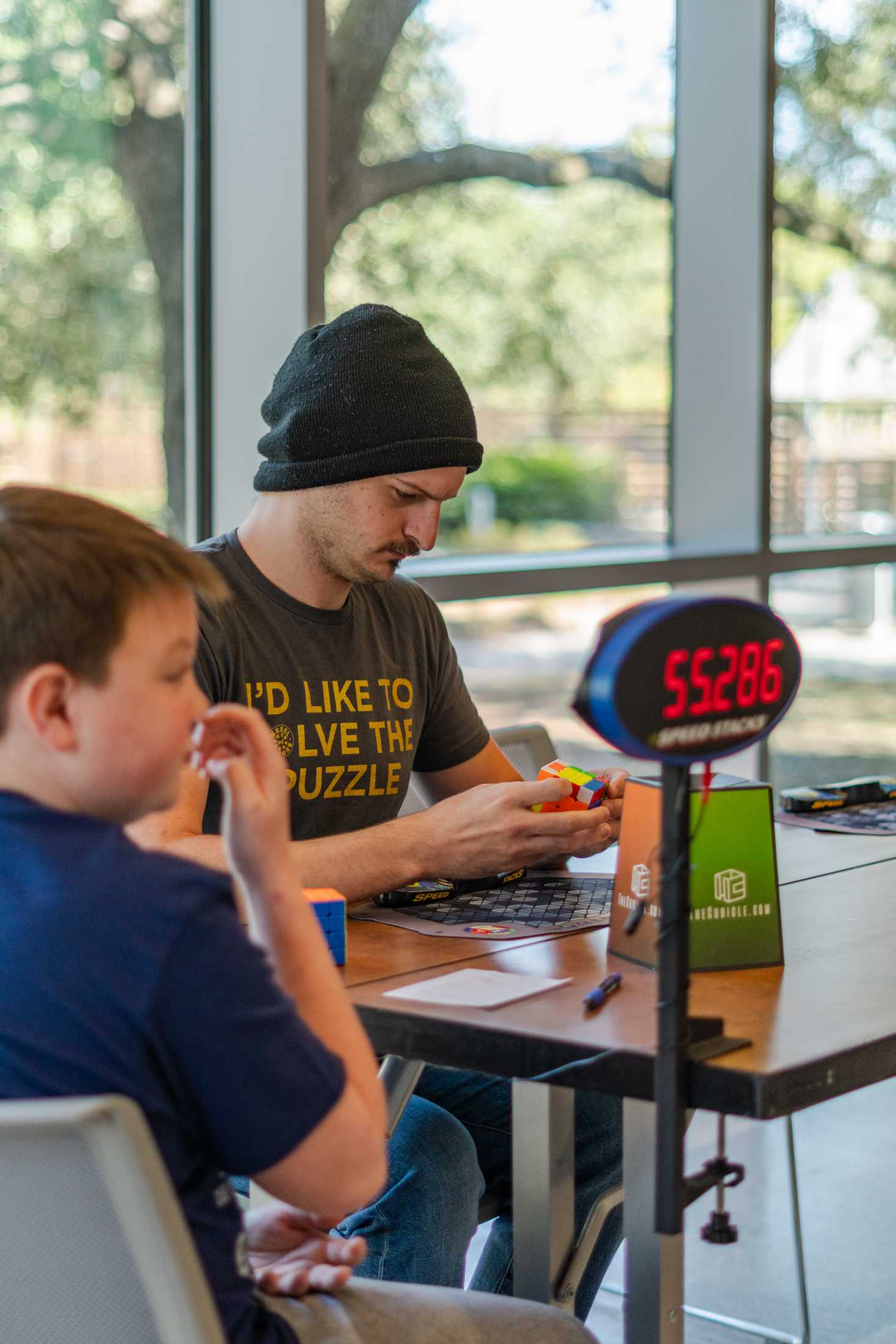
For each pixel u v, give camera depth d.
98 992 0.86
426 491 1.70
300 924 1.01
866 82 3.96
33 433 2.56
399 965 1.31
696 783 1.31
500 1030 1.11
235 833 1.01
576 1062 1.07
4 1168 0.81
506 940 1.40
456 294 3.24
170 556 0.93
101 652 0.89
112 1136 0.79
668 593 3.67
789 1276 2.33
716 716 0.99
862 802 2.06
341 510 1.68
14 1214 0.82
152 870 0.88
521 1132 1.36
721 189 3.70
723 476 3.79
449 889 1.56
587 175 3.48
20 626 0.88
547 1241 1.35
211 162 2.73
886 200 4.08
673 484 3.78
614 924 1.34
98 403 2.64
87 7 2.55
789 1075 1.02
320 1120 0.90
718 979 1.26
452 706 1.93
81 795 0.91
